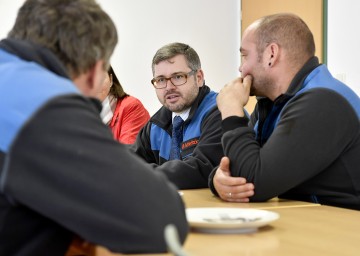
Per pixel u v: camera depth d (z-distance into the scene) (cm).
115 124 319
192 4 472
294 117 159
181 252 53
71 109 85
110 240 84
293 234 111
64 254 92
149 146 265
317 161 156
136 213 85
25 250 87
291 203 157
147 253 87
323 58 398
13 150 80
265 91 183
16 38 101
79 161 82
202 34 478
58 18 98
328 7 393
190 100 247
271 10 450
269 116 182
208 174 204
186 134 246
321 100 160
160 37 459
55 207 81
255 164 157
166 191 91
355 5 369
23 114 82
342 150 161
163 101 254
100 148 85
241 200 158
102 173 84
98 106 104
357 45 368
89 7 102
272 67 179
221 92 183
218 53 485
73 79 102
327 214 135
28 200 81
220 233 111
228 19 489
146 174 89
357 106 166
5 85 86
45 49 96
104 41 103
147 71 454
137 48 449
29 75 88
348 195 162
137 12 449
